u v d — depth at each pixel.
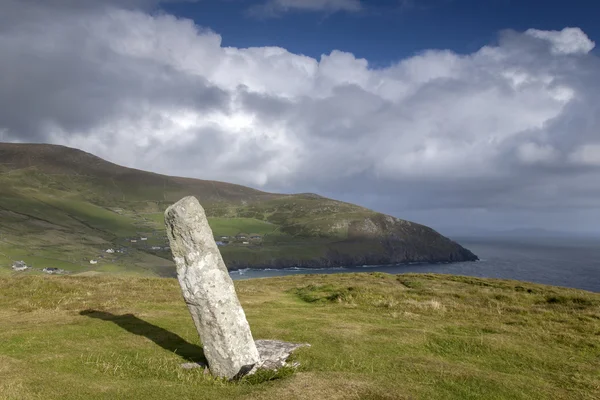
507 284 37.00
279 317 20.25
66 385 9.89
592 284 138.62
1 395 9.01
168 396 9.58
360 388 10.12
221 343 11.85
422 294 29.28
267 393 9.66
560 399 10.71
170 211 12.24
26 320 17.88
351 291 29.62
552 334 17.75
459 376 11.81
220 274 12.27
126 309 21.20
